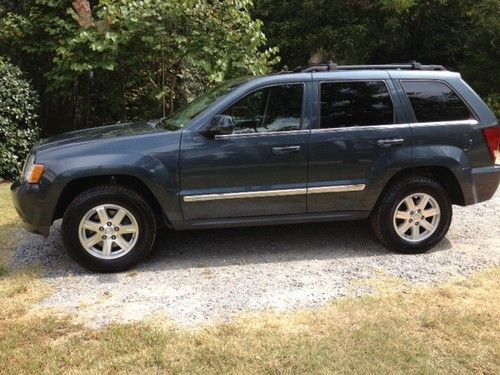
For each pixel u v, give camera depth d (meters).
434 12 13.45
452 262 4.88
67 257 5.15
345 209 5.02
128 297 4.23
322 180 4.90
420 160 4.97
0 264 5.00
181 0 8.78
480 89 12.59
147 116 11.00
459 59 14.71
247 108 4.82
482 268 4.72
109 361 3.30
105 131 5.15
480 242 5.41
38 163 4.59
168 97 10.54
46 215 4.62
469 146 5.07
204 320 3.82
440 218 5.13
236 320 3.81
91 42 9.12
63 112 11.08
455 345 3.42
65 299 4.22
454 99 5.12
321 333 3.60
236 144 4.73
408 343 3.44
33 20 10.02
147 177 4.62
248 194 4.79
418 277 4.55
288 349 3.40
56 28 9.98
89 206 4.62
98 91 11.13
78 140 4.81
